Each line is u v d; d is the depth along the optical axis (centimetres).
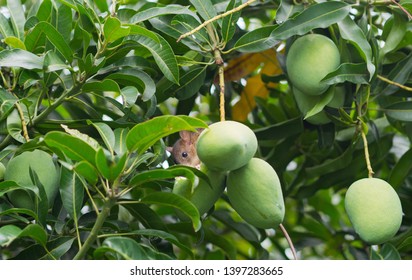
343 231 332
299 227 352
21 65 224
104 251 195
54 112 269
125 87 232
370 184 226
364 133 253
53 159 239
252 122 330
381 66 267
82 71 235
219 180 221
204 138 209
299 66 245
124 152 196
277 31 242
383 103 293
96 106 277
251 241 292
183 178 223
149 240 240
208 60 275
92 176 197
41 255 217
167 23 250
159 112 275
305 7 254
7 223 232
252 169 216
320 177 303
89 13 243
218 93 287
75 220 217
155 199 203
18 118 238
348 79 242
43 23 225
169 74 230
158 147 229
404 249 263
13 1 259
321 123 275
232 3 243
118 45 233
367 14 268
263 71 321
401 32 266
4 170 231
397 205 223
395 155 322
